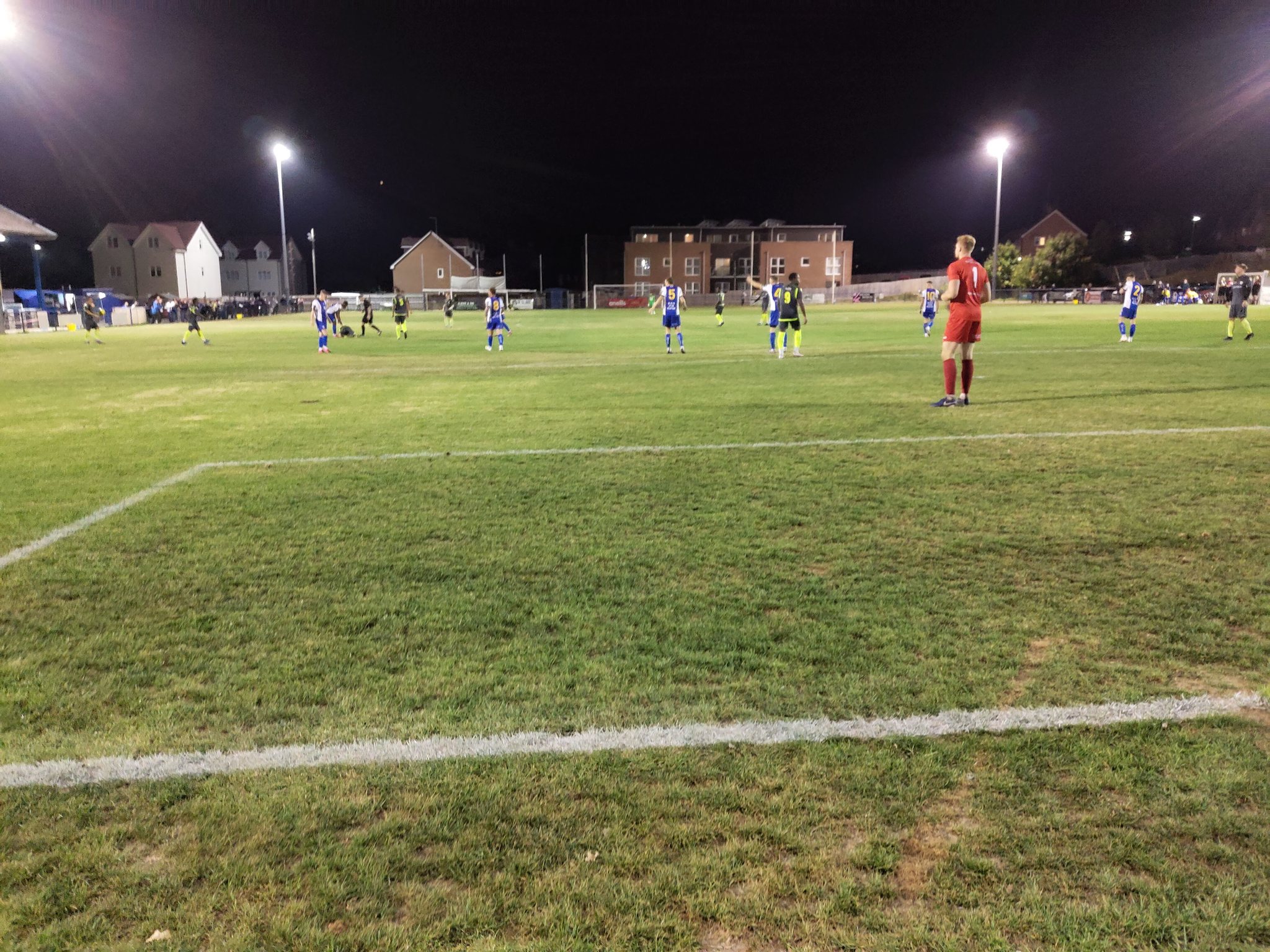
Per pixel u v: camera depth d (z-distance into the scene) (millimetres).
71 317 46062
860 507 5570
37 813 2367
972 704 2887
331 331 30578
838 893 2002
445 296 75312
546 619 3727
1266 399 9984
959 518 5262
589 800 2385
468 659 3332
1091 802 2332
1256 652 3271
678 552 4672
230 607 3945
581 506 5730
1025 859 2111
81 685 3158
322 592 4129
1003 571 4281
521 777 2502
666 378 13742
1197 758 2533
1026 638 3445
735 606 3854
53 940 1889
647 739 2703
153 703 3004
